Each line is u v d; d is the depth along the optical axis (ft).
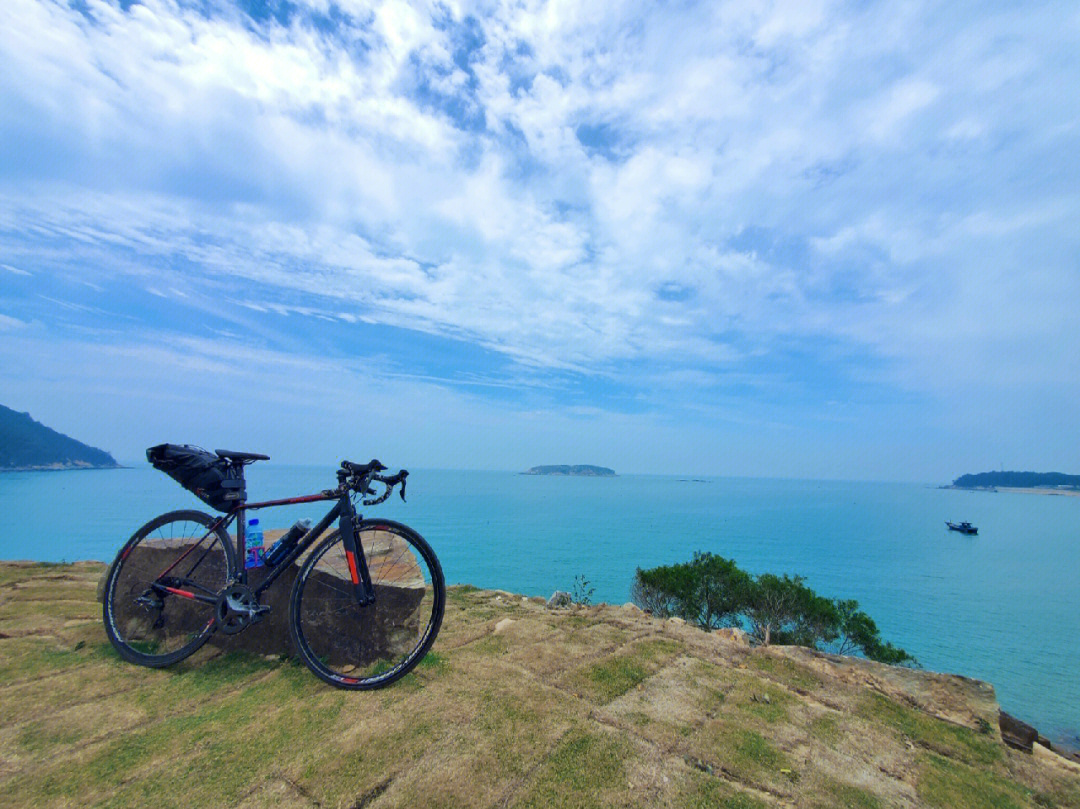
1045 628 216.95
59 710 8.97
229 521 11.48
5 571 18.90
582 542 418.72
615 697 10.59
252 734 8.24
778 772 8.48
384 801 6.71
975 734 11.03
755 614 60.90
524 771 7.57
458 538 424.87
